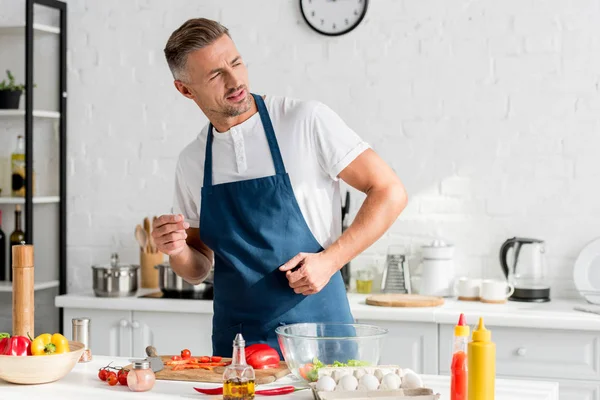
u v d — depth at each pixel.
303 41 4.27
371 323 3.66
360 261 4.21
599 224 3.94
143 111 4.51
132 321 3.99
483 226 4.07
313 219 2.54
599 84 3.93
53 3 4.43
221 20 4.37
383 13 4.16
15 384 2.15
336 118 2.55
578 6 3.94
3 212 4.64
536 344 3.48
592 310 3.53
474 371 1.70
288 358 2.09
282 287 2.50
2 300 4.66
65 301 4.05
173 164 4.48
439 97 4.11
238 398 1.88
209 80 2.41
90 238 4.59
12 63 4.67
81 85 4.58
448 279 3.98
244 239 2.54
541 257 3.86
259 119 2.57
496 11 4.04
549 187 4.00
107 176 4.56
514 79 4.03
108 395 2.02
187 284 3.95
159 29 4.47
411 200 4.16
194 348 3.91
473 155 4.08
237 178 2.58
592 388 3.42
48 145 4.64
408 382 1.90
